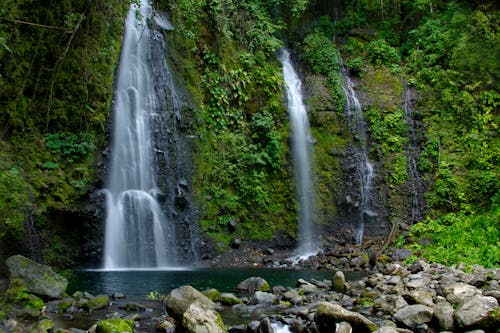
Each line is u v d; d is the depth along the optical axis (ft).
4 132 34.73
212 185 44.75
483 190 47.24
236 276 33.71
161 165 42.27
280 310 22.07
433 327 19.08
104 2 41.70
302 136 52.19
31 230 32.76
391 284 26.89
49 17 37.58
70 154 37.11
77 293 23.67
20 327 18.93
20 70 35.63
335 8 68.18
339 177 50.72
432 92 56.29
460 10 62.03
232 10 54.80
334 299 24.17
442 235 41.16
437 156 51.49
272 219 46.65
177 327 19.17
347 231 47.96
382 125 53.88
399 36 65.92
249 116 50.37
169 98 45.03
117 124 40.45
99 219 36.63
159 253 39.50
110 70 41.14
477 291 22.08
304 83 57.36
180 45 48.65
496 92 54.44
